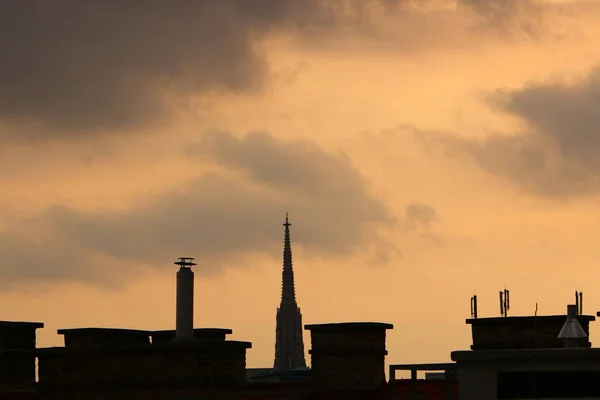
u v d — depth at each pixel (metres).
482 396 195.00
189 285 188.62
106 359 182.38
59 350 184.62
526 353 193.50
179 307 187.88
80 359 183.62
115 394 181.50
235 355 180.12
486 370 195.25
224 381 179.38
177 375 179.88
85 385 183.00
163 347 180.62
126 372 181.38
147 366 180.88
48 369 185.12
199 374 179.38
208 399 179.00
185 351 180.12
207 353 179.75
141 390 180.75
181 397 179.50
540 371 192.88
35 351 185.62
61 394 184.00
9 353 192.12
